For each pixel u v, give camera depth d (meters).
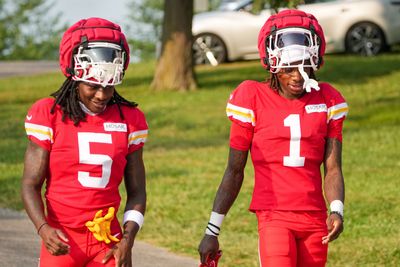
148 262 21.84
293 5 39.16
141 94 51.94
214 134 41.69
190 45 52.75
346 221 25.44
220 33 60.03
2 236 23.86
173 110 47.00
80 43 13.13
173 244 23.81
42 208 13.19
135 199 13.65
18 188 30.81
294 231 13.93
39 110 13.30
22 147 39.25
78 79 13.16
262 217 14.06
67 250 12.84
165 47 52.69
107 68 13.09
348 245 23.27
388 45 59.50
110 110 13.52
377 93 49.31
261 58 14.38
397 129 40.62
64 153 13.27
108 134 13.41
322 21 59.31
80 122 13.33
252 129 14.27
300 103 14.19
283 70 13.98
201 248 14.59
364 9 59.06
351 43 59.41
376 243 23.27
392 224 25.11
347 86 51.16
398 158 34.50
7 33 151.75
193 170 33.59
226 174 14.57
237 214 26.75
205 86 53.44
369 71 54.53
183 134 41.84
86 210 13.30
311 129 14.09
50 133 13.27
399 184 29.92
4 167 34.69
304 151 14.07
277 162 14.09
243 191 29.66
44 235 12.90
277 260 13.64
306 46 13.91
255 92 14.27
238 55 60.25
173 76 52.53
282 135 14.04
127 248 13.27
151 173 33.09
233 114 14.27
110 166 13.38
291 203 13.95
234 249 23.08
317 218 14.04
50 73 67.12
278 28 14.04
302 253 14.07
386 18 58.97
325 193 14.30
